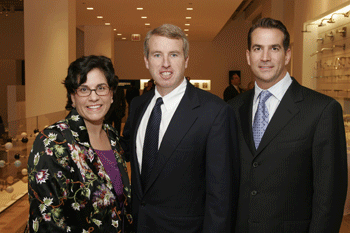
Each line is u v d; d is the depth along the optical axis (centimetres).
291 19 997
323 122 168
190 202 173
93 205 160
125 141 212
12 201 422
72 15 785
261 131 181
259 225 176
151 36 176
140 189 180
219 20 1263
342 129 173
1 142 390
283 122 174
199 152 172
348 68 544
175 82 176
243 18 1872
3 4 1388
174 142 172
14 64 1603
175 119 175
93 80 169
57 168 153
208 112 172
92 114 170
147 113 191
